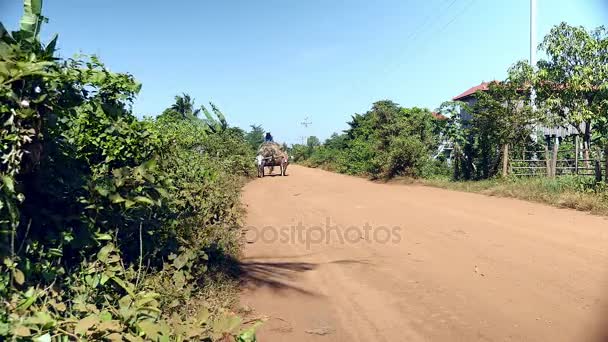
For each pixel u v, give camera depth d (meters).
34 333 2.90
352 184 20.62
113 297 3.91
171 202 6.39
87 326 3.04
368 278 5.90
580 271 5.84
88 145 5.03
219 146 20.83
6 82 3.26
